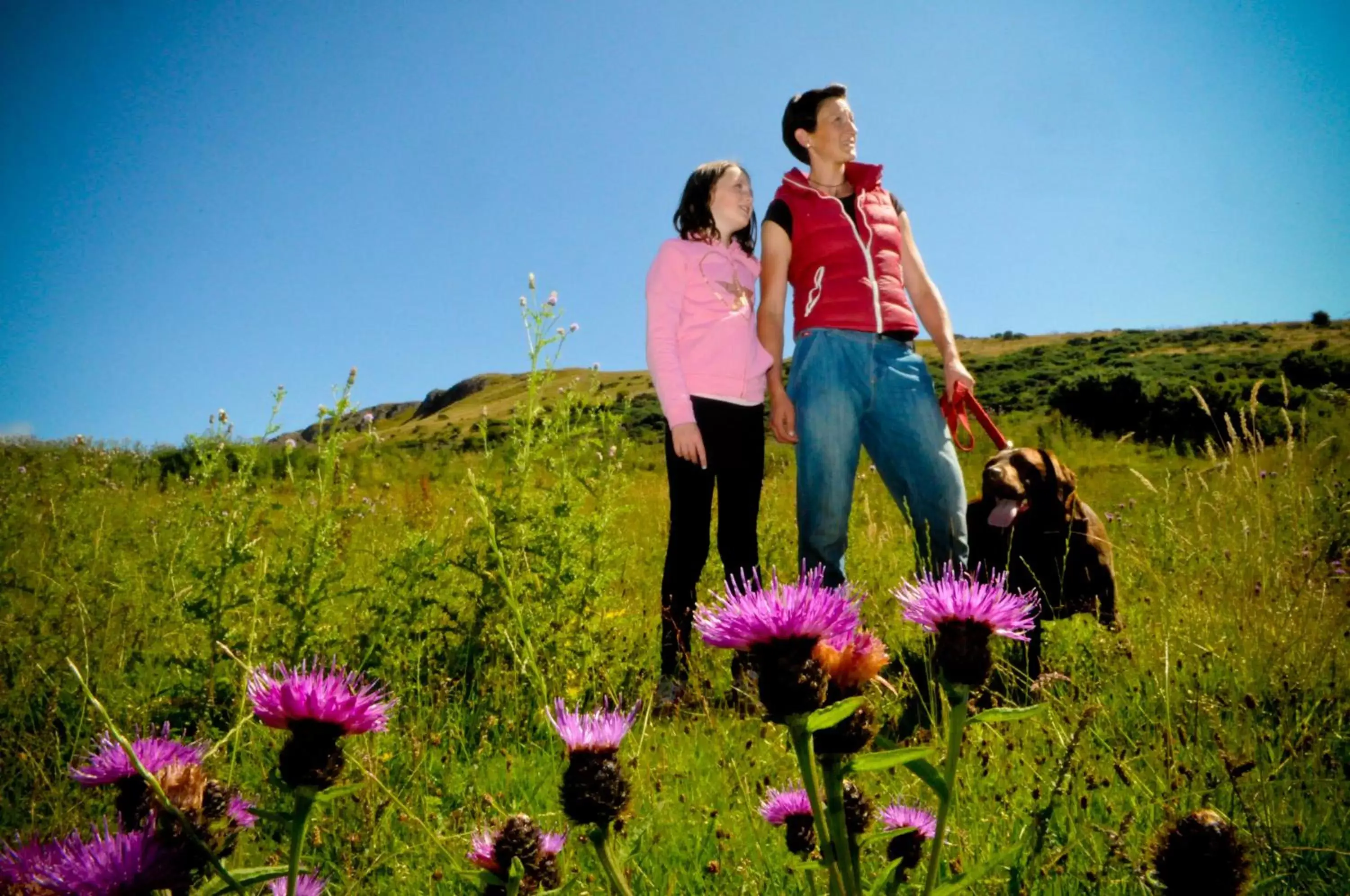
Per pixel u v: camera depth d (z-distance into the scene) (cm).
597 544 372
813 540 375
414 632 336
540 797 231
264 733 261
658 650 395
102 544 409
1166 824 121
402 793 222
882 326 378
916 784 206
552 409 381
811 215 388
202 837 99
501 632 338
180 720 276
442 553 359
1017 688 311
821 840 100
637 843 183
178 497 369
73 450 618
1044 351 6512
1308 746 223
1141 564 419
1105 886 166
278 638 306
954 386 398
